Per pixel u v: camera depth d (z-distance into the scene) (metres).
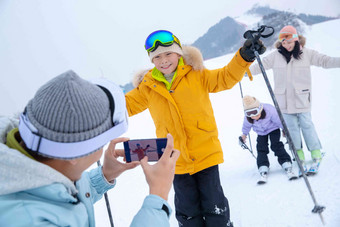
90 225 0.93
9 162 0.68
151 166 0.94
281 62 3.27
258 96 6.89
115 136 0.77
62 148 0.70
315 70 7.57
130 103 2.26
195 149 2.09
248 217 2.43
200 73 2.09
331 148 3.44
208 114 2.09
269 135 3.21
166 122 2.11
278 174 3.13
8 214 0.67
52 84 0.71
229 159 3.84
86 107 0.70
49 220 0.71
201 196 2.13
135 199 3.22
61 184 0.74
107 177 1.13
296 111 3.16
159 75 2.11
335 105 5.03
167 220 0.85
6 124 0.86
